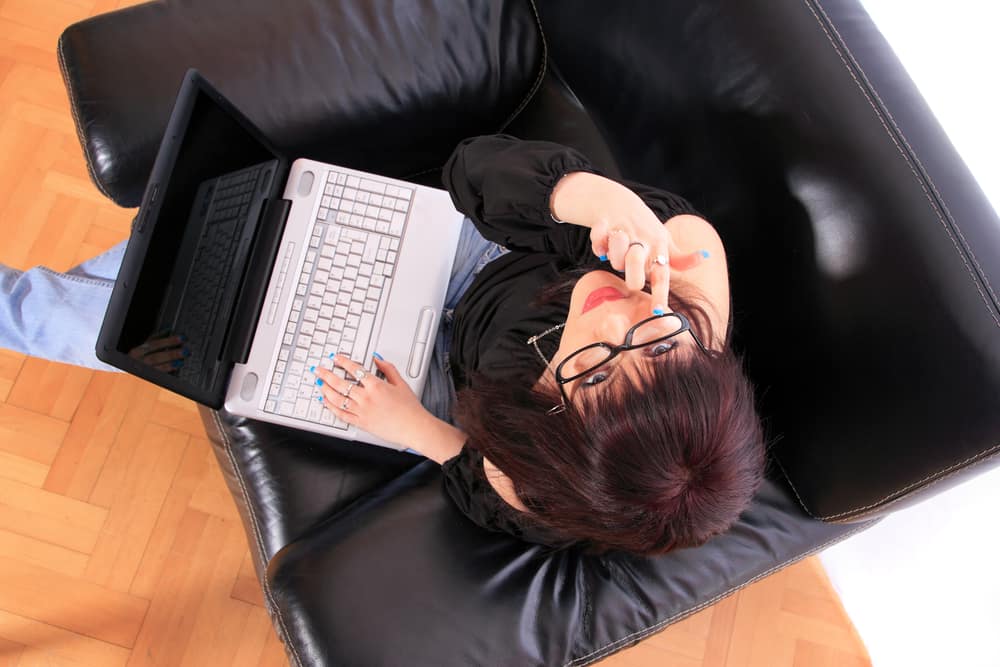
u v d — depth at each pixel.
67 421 1.51
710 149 0.95
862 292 0.79
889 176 0.77
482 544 0.96
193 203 0.91
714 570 0.94
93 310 1.20
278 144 1.09
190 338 0.94
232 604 1.48
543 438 0.65
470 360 0.99
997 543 1.00
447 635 0.88
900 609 1.29
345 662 0.87
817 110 0.81
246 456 1.09
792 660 1.51
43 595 1.44
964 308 0.71
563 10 1.08
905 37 0.96
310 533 1.01
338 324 1.04
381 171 1.26
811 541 0.96
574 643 0.91
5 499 1.47
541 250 0.90
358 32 1.09
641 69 1.00
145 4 1.05
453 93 1.16
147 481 1.51
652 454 0.59
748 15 0.86
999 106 0.87
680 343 0.64
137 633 1.45
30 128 1.62
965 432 0.72
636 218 0.70
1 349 1.52
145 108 1.01
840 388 0.83
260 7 1.07
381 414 0.98
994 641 1.05
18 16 1.66
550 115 1.22
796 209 0.85
